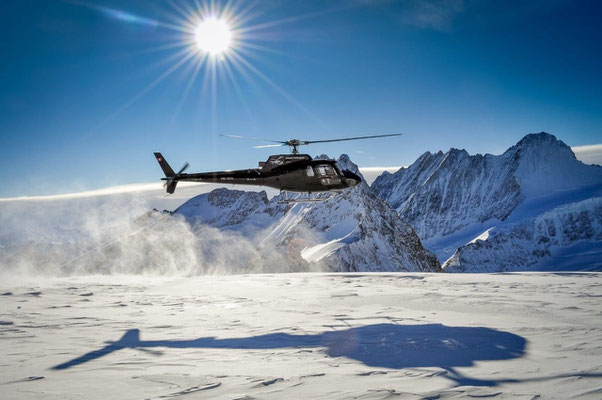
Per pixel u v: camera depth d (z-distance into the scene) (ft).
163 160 74.18
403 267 431.02
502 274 90.48
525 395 15.39
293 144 64.13
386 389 16.80
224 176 67.97
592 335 27.30
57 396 16.65
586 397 14.89
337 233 472.85
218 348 26.32
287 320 37.06
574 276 82.74
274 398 16.10
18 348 26.45
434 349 24.62
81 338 29.89
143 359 23.39
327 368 20.88
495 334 28.45
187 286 76.59
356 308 44.55
